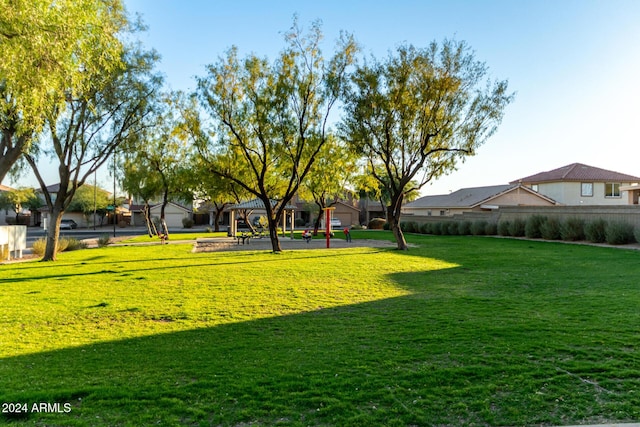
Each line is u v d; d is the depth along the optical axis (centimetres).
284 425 353
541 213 2756
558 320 685
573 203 4056
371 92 1884
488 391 414
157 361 512
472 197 4588
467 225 3434
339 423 355
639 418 359
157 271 1375
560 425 349
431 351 536
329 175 2605
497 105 1897
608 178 4028
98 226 6391
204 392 416
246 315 757
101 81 1452
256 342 591
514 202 4125
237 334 634
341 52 1914
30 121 877
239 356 529
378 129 1948
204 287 1058
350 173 3142
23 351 555
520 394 407
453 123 1933
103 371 479
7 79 715
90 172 1838
